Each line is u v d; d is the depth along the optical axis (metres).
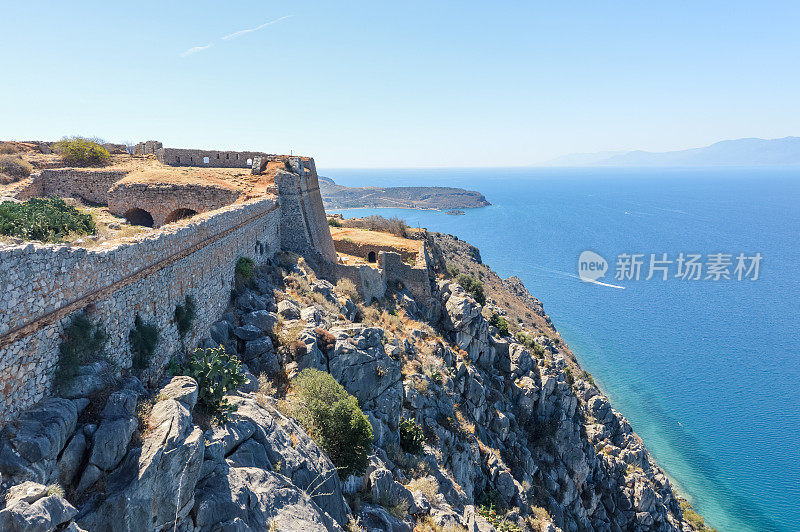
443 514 24.56
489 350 57.44
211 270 26.30
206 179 44.75
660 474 68.00
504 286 135.00
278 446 18.25
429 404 37.16
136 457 12.82
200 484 14.32
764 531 73.25
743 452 93.88
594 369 129.12
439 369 42.72
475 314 56.84
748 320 182.25
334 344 29.06
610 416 66.19
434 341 47.41
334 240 65.44
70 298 14.26
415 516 24.00
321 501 18.14
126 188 40.31
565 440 55.56
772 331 169.00
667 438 97.88
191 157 50.00
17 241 15.49
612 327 166.00
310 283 40.31
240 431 17.16
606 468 59.06
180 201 40.94
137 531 12.02
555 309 182.50
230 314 27.92
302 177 49.88
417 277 57.47
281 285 36.97
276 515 15.16
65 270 14.03
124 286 17.17
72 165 44.72
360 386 29.64
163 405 14.85
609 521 55.59
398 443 30.48
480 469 39.50
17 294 12.19
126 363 17.11
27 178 39.62
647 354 142.25
